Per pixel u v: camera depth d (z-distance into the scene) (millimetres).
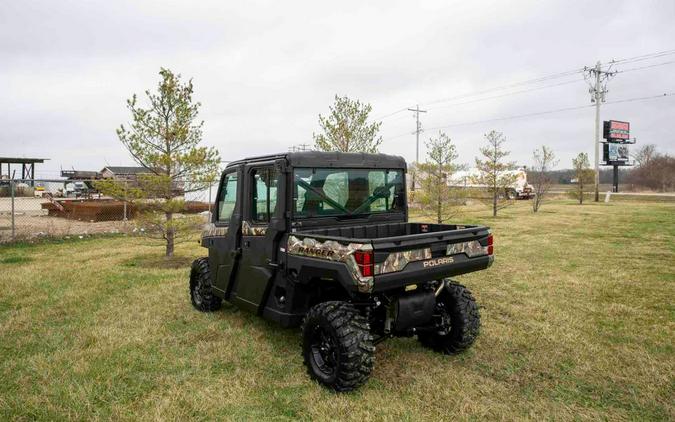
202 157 9281
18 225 16031
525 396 3588
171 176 9383
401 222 5000
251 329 5109
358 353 3453
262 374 3969
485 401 3494
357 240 3334
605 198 36000
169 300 6395
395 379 3859
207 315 5641
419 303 3891
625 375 3963
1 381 3803
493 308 5988
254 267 4504
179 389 3652
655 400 3523
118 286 7230
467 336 4246
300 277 3875
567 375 3977
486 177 20438
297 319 4156
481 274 8094
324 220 4320
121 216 17969
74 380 3797
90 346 4602
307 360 3832
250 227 4555
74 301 6312
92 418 3234
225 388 3695
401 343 4715
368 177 4711
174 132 9289
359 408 3354
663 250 10789
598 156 33844
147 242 12625
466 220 19109
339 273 3445
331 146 10852
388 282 3383
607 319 5520
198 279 5965
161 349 4535
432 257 3715
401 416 3262
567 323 5355
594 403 3488
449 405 3436
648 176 60719
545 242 12328
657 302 6281
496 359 4316
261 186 4477
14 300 6379
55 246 11836
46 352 4453
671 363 4211
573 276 7930
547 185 24719
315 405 3406
